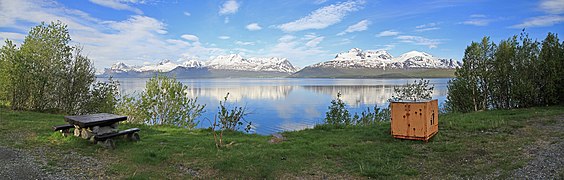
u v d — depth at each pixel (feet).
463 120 41.29
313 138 36.73
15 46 60.90
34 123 42.16
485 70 57.57
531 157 23.81
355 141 33.58
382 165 24.77
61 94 62.95
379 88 315.37
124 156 27.20
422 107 31.48
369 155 27.48
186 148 30.73
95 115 33.76
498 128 35.32
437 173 22.57
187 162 25.94
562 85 52.06
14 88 57.52
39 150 27.86
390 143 31.60
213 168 24.49
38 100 60.44
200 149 30.19
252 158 26.76
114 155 27.48
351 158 26.94
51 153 27.04
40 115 52.44
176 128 49.32
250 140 36.24
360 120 56.18
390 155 27.40
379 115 57.47
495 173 21.42
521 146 27.17
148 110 60.18
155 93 60.64
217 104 157.89
